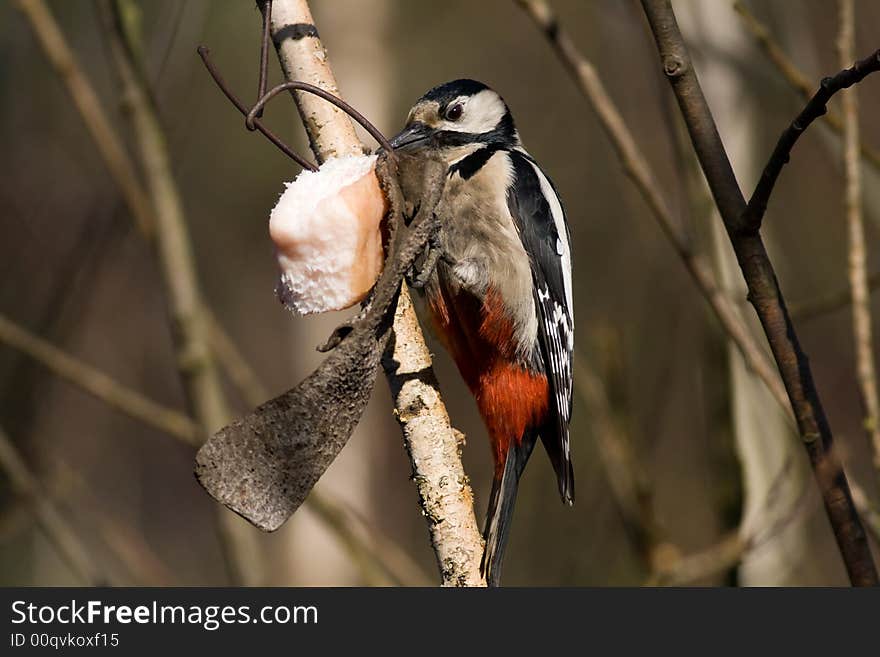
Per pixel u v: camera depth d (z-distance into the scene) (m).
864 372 6.38
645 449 12.87
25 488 10.82
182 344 9.91
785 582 9.59
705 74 9.91
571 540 15.23
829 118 8.37
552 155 20.69
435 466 5.75
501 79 21.09
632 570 13.23
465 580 5.67
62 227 17.98
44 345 10.31
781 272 10.71
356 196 5.36
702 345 9.87
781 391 7.33
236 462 5.02
